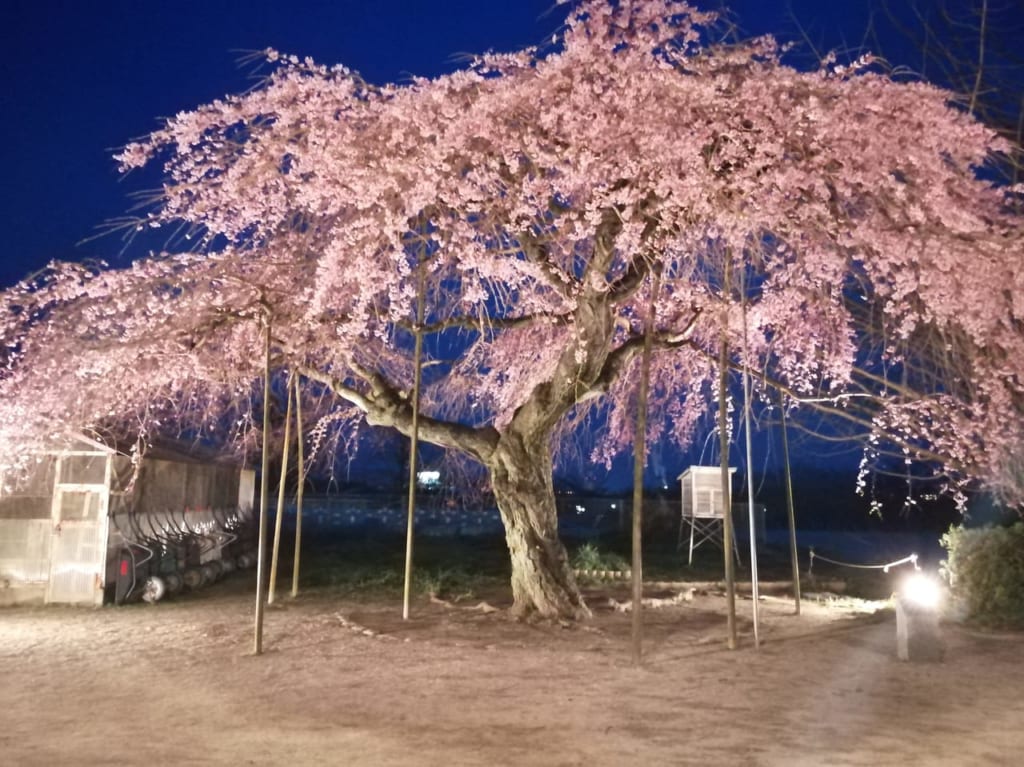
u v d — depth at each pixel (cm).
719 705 707
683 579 1761
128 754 579
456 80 970
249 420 1472
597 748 590
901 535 3009
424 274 1127
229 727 649
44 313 1115
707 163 948
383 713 687
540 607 1159
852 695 741
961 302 861
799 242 964
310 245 1123
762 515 2598
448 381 1382
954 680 798
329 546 2425
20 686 812
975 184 870
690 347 1308
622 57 922
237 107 1009
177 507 1716
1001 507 1252
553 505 1208
